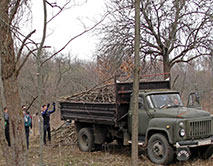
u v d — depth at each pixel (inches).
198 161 318.3
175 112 315.0
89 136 395.2
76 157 362.6
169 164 307.3
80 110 398.9
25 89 706.8
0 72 162.2
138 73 180.9
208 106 902.4
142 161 323.0
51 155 378.3
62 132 485.7
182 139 300.2
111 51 507.2
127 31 502.0
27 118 412.2
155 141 317.1
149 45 506.0
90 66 934.4
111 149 408.2
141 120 343.9
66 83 981.8
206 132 317.1
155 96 344.2
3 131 166.9
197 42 497.4
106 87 400.8
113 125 369.7
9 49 154.3
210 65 539.5
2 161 357.1
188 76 1015.6
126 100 348.8
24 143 162.2
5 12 151.3
